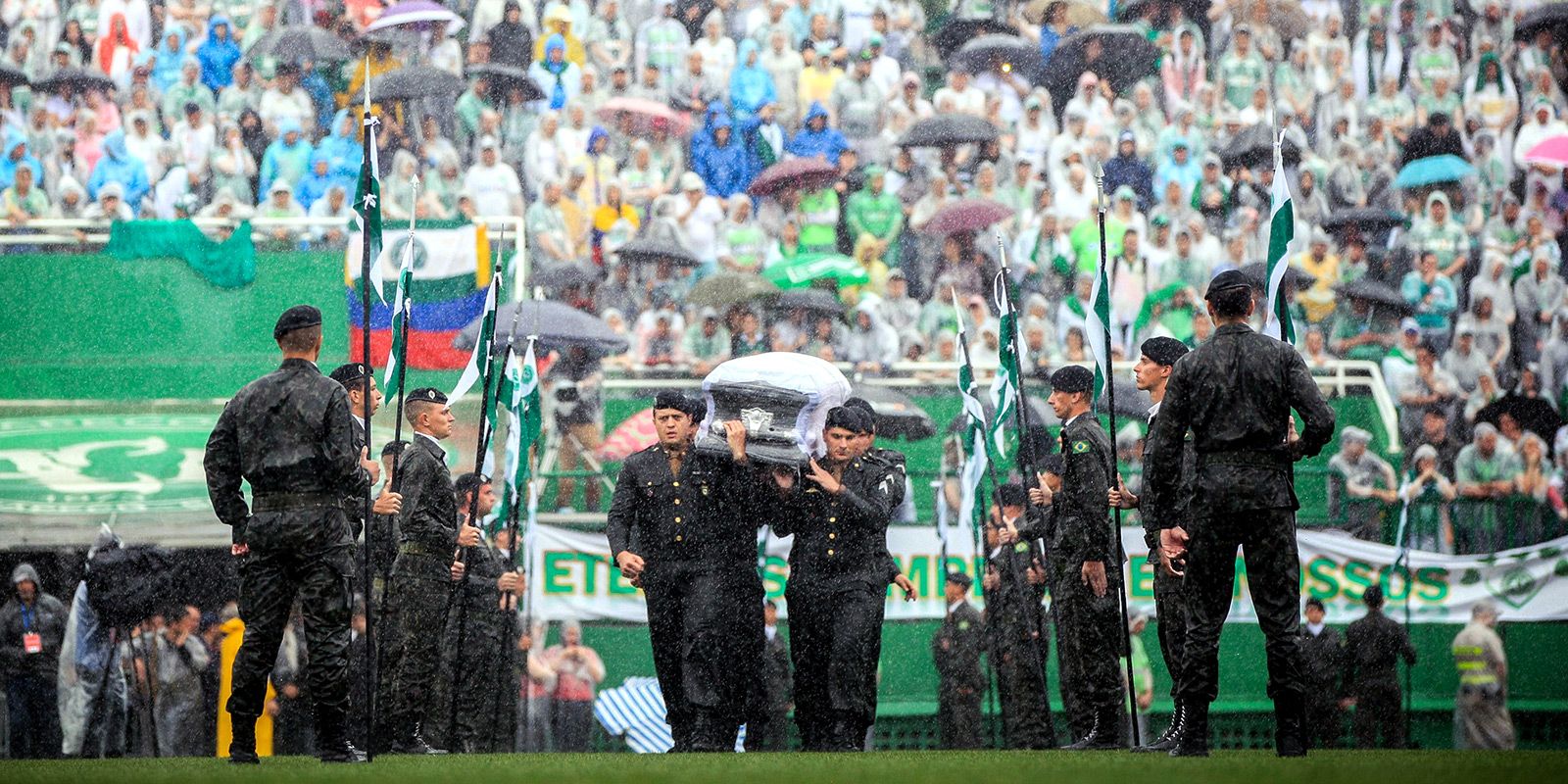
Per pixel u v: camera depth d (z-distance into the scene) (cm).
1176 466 2177
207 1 6500
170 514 5081
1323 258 6322
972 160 6512
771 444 3170
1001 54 6744
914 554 4859
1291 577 2136
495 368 3797
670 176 6450
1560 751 2411
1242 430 2122
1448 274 6366
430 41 6606
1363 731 4625
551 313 5391
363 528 3241
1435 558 4984
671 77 6619
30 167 6250
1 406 5266
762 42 6694
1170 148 6562
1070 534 2983
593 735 4691
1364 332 6125
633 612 4781
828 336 5888
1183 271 6319
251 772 1991
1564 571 5009
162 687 4525
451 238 5409
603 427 5488
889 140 6638
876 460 3186
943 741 4472
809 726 3127
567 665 4719
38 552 5006
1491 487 5438
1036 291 6197
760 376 3228
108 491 5084
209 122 6359
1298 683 2141
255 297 5441
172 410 5322
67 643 4494
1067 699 3134
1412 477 5350
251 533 2294
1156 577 2734
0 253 5603
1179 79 6731
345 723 2355
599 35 6631
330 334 5450
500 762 2333
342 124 6366
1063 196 6494
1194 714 2184
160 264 5428
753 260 6291
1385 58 6869
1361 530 5294
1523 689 4981
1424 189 6550
